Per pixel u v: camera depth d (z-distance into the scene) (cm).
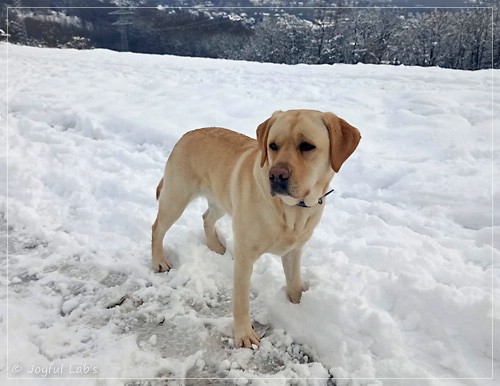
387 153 523
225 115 652
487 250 332
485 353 240
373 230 366
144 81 898
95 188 443
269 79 908
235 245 255
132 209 399
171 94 775
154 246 322
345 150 232
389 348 242
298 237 246
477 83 834
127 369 236
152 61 1166
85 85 848
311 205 237
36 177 457
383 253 322
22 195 418
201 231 371
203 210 409
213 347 255
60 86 828
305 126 221
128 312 281
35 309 280
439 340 249
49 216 391
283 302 284
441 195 415
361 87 827
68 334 260
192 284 305
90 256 336
